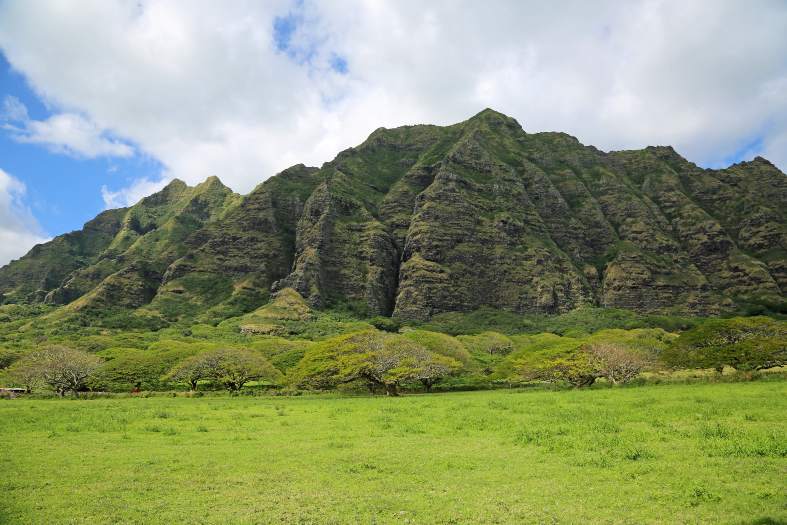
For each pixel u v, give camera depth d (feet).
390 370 216.95
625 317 584.40
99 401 180.55
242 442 74.69
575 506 42.42
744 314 627.87
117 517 42.01
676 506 41.55
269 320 541.34
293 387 238.89
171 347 317.42
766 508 40.22
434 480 51.16
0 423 98.17
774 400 102.78
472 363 310.65
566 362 213.46
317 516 41.50
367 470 55.62
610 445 63.67
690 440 65.36
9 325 582.35
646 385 185.06
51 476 54.80
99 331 529.86
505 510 41.96
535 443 67.82
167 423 97.60
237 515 42.11
